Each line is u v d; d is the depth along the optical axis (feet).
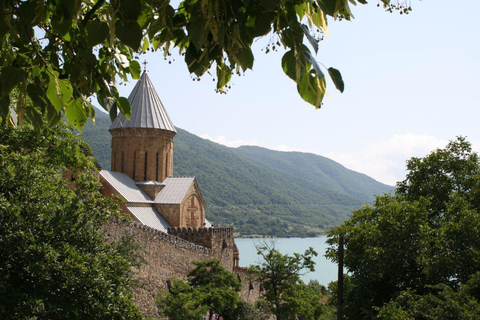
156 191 141.90
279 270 120.98
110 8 10.64
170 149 152.25
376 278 77.20
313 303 130.72
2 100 13.39
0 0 12.27
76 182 49.14
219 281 96.99
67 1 11.84
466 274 66.85
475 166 90.43
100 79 13.87
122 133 146.00
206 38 11.25
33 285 35.73
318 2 10.19
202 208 153.99
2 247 34.99
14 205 38.11
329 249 96.37
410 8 12.05
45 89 13.64
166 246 98.48
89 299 36.42
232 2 10.48
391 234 75.72
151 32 12.17
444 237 71.05
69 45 13.83
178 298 81.66
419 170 95.35
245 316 104.42
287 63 10.57
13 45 15.61
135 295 83.97
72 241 41.63
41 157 51.93
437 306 56.08
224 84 14.03
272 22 10.81
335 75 10.34
